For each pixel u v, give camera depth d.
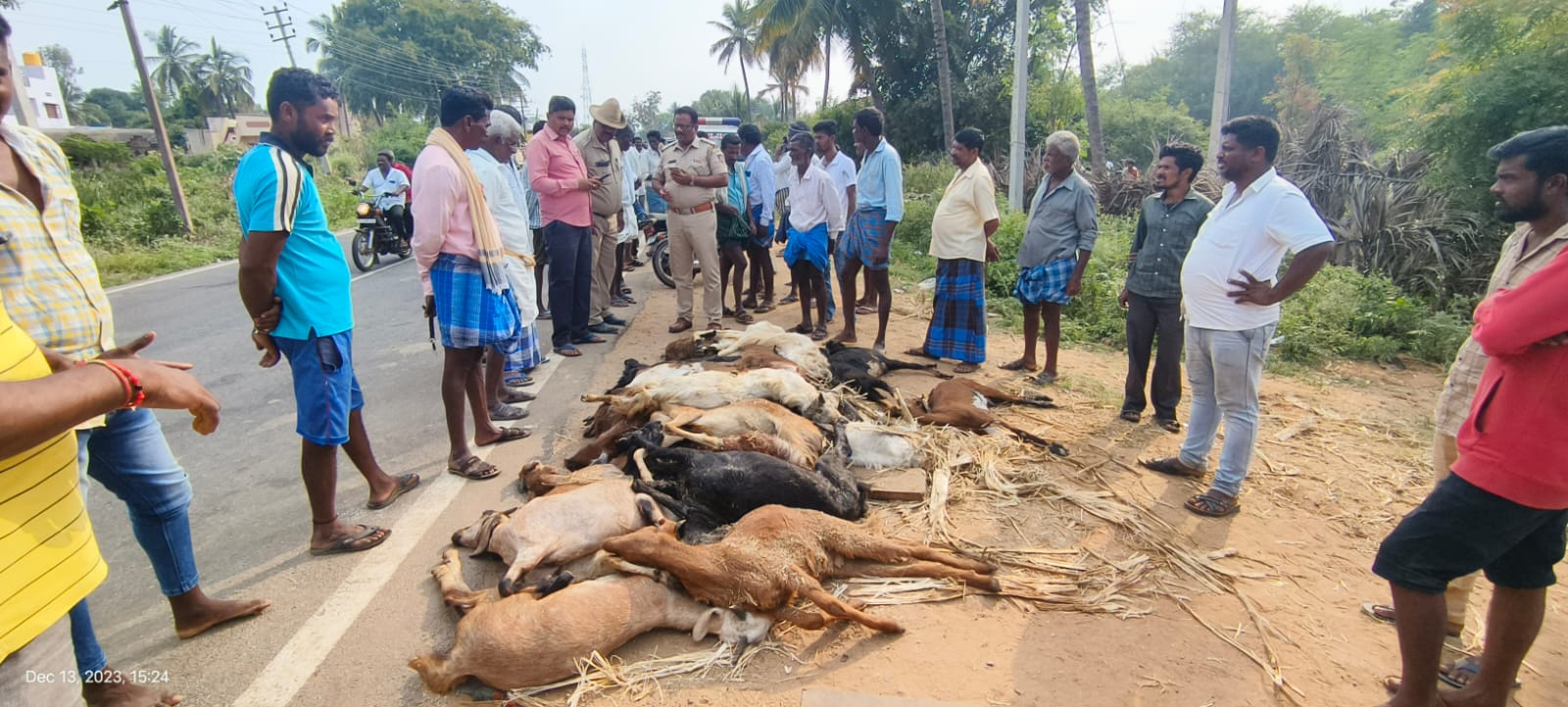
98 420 2.31
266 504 4.16
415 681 2.75
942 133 27.09
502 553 3.25
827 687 2.71
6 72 2.22
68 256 2.40
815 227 7.32
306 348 3.29
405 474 4.41
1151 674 2.85
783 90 38.72
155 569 2.88
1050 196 6.12
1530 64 8.96
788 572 2.95
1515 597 2.51
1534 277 2.17
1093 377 6.73
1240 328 3.96
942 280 6.64
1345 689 2.80
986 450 4.71
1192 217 5.06
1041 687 2.75
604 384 6.09
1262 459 4.95
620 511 3.31
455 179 4.09
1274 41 36.72
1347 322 8.16
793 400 4.62
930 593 3.27
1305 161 11.06
